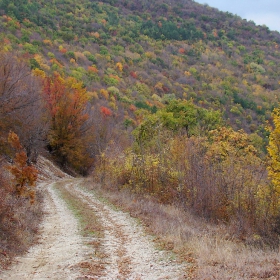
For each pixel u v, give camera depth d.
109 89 88.50
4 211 11.18
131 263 8.97
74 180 40.22
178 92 109.44
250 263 8.40
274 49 186.25
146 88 106.69
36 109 35.44
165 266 8.64
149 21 174.50
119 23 164.12
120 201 19.73
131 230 12.97
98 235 12.25
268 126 14.98
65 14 140.38
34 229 12.76
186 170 19.56
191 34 176.88
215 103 96.56
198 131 29.94
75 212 17.09
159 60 137.25
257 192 15.80
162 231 12.29
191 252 9.48
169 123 35.38
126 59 125.56
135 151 33.81
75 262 9.03
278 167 14.34
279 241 12.70
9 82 28.53
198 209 17.28
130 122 68.56
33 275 8.11
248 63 155.25
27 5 119.06
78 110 49.84
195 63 146.75
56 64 82.31
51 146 51.62
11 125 29.92
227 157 20.84
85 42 123.06
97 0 186.88
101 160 30.94
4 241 9.77
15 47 78.44
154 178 22.27
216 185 17.72
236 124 76.06
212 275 7.42
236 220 15.19
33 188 24.17
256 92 116.31
